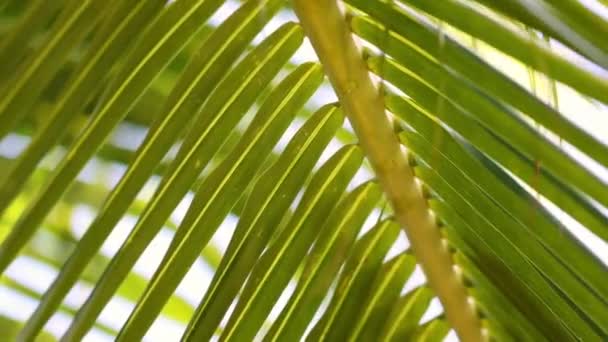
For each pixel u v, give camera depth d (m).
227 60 1.13
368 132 1.14
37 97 1.09
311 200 1.16
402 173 1.15
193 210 1.13
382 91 1.13
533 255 1.11
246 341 1.14
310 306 1.16
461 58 1.06
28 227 1.10
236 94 1.13
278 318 1.16
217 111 1.13
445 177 1.13
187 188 1.13
